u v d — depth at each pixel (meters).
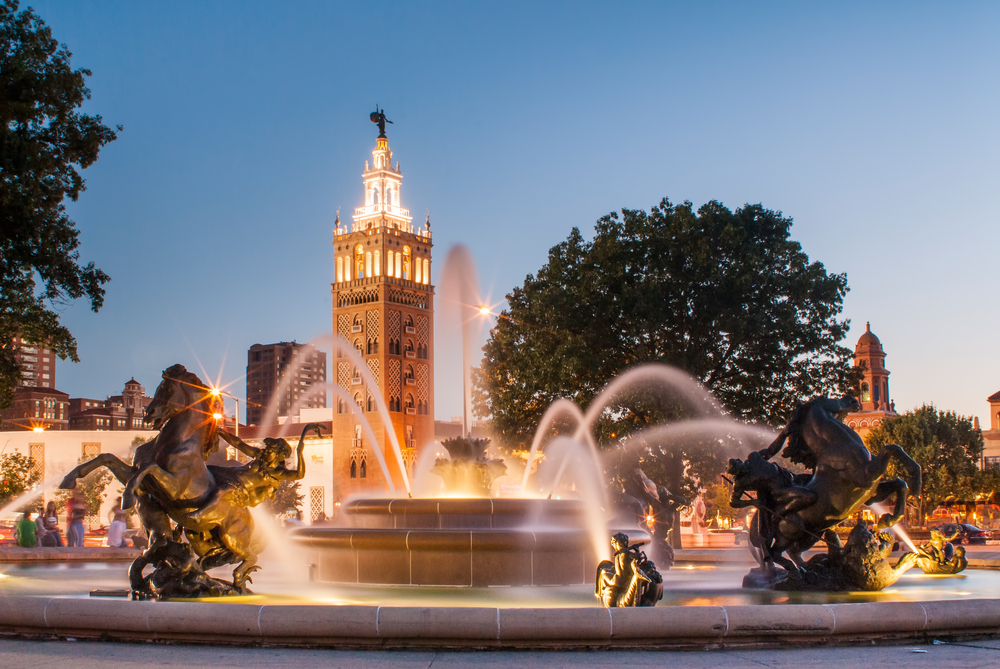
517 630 10.53
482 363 54.00
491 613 10.59
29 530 27.06
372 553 16.56
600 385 44.41
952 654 10.38
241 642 10.98
